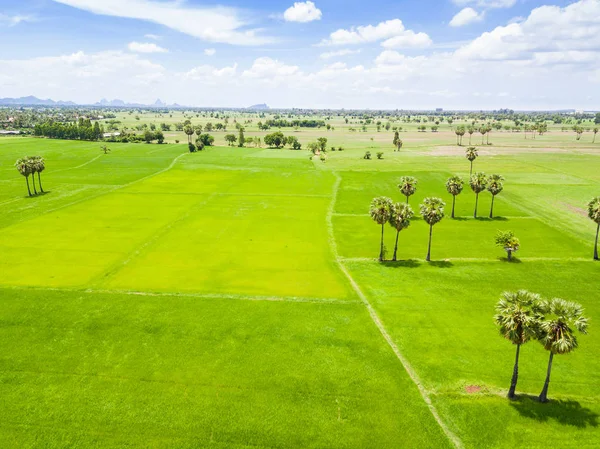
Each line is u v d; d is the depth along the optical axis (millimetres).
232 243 77188
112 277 61000
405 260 69125
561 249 73625
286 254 71875
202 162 169125
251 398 36719
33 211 96125
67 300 53250
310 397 36938
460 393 37594
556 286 58562
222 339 45188
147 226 86250
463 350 43812
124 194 114375
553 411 35500
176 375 39438
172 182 131000
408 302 54031
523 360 42250
